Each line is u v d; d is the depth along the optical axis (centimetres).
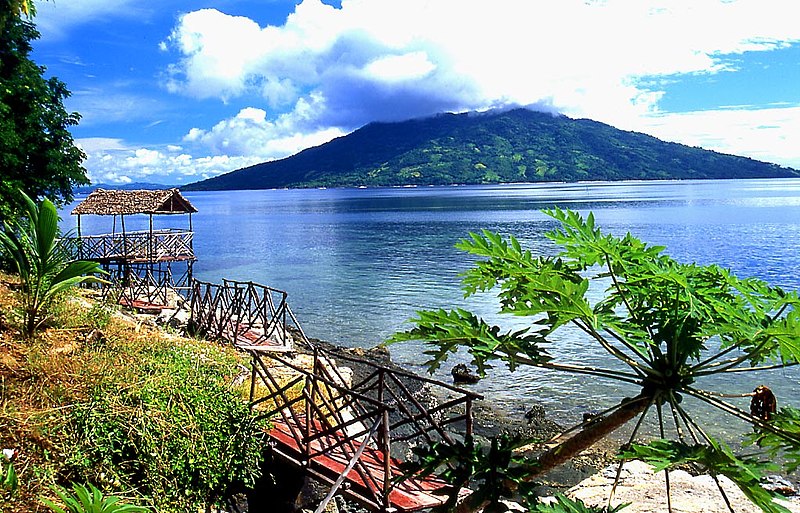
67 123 2555
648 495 741
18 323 865
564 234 290
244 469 707
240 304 1585
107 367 737
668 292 283
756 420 260
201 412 690
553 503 285
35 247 916
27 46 2434
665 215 8594
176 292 2408
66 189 2542
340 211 12350
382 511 659
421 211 11262
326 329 2673
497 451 291
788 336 242
